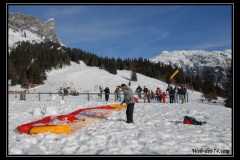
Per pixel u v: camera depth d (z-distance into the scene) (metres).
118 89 28.28
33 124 10.31
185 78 120.88
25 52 124.00
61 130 9.49
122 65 134.12
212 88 79.44
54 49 140.12
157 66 136.62
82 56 143.38
